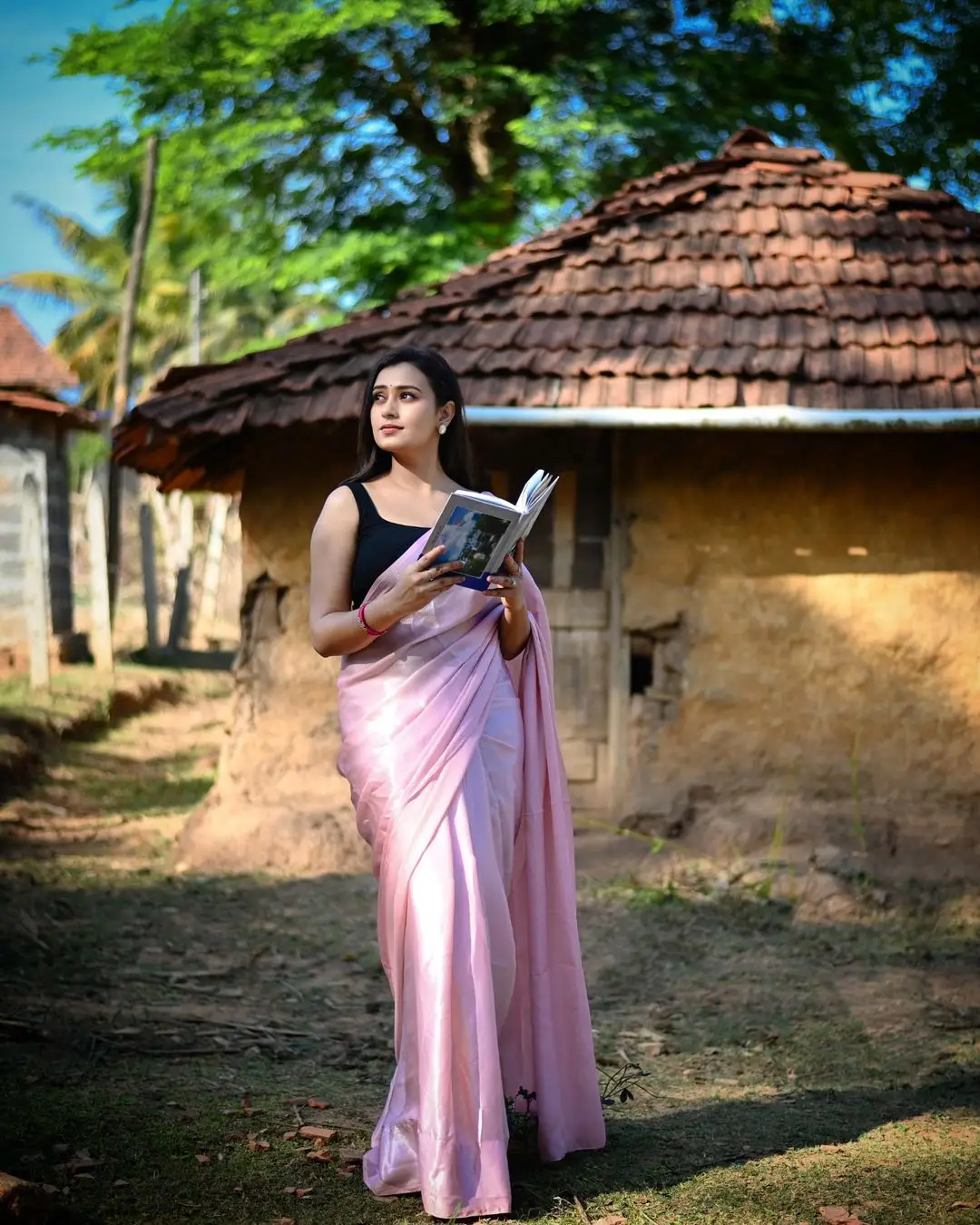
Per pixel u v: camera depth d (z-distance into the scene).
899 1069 4.74
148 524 19.28
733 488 7.77
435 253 15.80
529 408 7.44
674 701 7.80
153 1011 5.10
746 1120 4.09
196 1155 3.57
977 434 7.64
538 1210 3.29
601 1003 5.51
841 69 16.17
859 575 7.68
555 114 15.32
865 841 7.42
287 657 8.10
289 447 8.12
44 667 13.58
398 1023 3.38
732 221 8.48
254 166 17.08
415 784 3.36
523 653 3.68
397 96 17.23
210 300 32.62
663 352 7.66
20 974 5.50
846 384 7.48
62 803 9.84
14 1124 3.70
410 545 3.56
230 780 8.09
